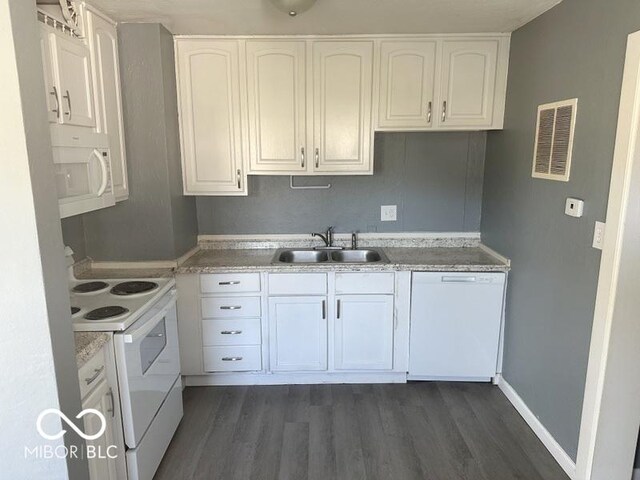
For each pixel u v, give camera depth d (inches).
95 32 85.7
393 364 116.0
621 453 76.3
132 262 109.2
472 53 110.5
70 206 70.7
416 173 128.9
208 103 113.3
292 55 111.3
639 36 63.4
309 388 117.1
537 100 94.8
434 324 113.3
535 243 96.1
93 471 65.7
